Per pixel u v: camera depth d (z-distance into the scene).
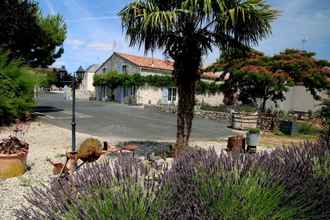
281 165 2.48
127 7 5.75
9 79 11.12
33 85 12.07
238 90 17.84
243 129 13.57
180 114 6.41
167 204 1.75
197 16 5.73
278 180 2.08
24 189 4.09
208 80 27.12
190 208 1.76
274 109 19.94
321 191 2.23
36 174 4.85
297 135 12.48
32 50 15.41
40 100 27.72
